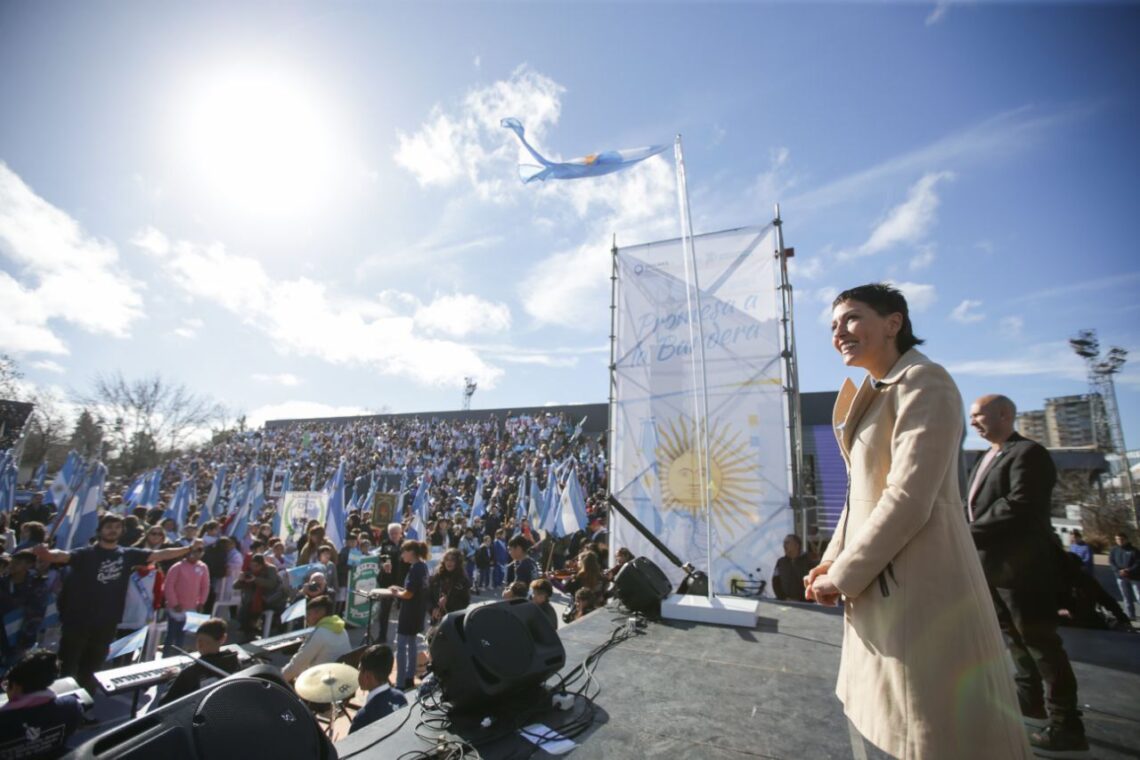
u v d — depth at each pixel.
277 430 44.72
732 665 3.27
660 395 8.81
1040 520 2.67
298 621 9.45
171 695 4.17
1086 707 2.80
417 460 33.38
